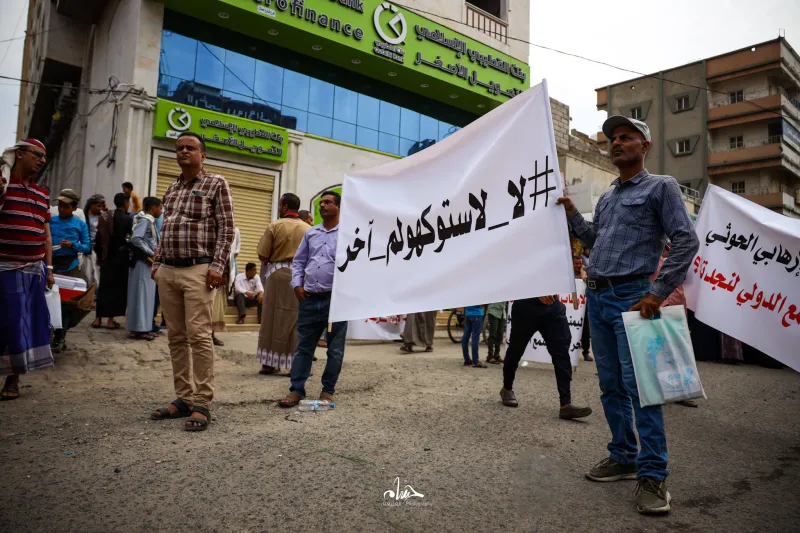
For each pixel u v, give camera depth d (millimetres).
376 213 3963
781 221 4762
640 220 2838
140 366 5844
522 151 3156
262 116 13234
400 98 16047
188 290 3738
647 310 2648
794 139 36438
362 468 3006
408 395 5137
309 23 12945
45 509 2352
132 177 10938
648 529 2365
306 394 4949
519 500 2645
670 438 4008
